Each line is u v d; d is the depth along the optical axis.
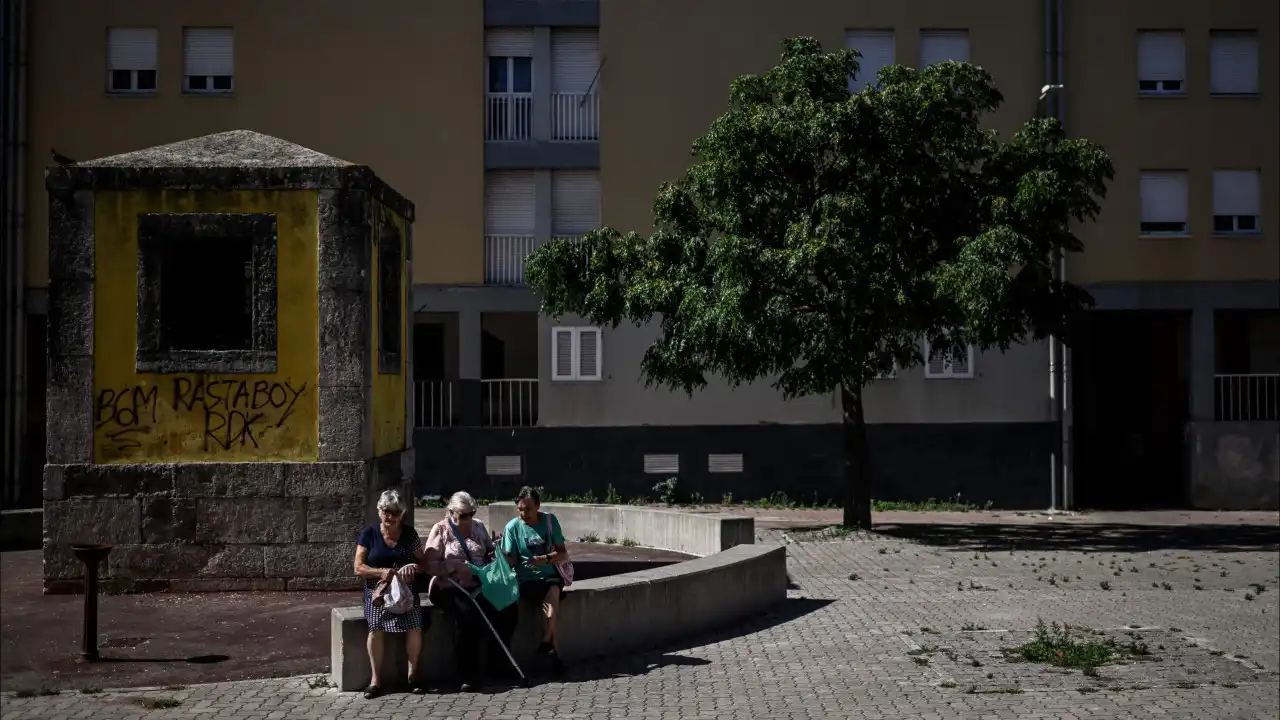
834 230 19.91
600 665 10.64
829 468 28.31
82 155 27.84
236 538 13.49
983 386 28.59
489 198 28.81
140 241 13.56
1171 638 12.24
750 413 28.34
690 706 9.20
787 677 10.27
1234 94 29.33
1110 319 31.42
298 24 28.30
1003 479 28.56
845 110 20.41
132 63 28.09
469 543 9.82
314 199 13.72
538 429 28.23
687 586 12.03
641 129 28.66
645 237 28.59
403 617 9.37
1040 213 20.72
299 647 10.82
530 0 28.66
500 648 10.02
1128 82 29.09
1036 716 9.14
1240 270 29.02
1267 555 19.39
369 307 13.81
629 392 28.33
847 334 20.28
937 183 21.47
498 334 29.89
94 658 10.31
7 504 26.70
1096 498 30.67
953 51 29.17
